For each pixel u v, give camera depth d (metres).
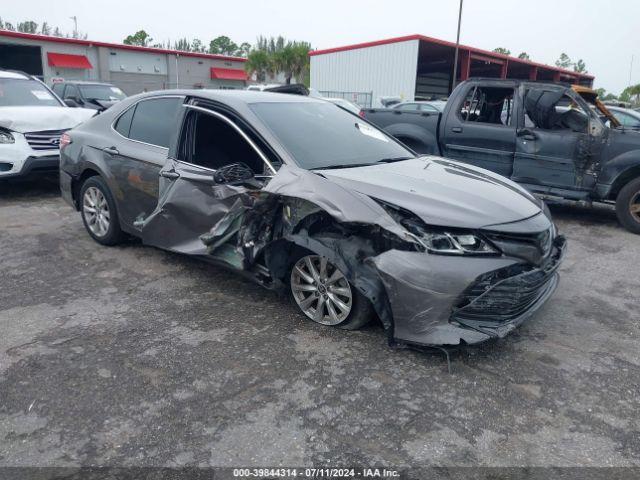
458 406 2.87
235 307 4.07
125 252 5.30
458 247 3.07
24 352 3.38
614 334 3.75
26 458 2.46
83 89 15.66
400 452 2.52
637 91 52.94
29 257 5.16
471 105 7.46
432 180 3.72
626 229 6.70
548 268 3.42
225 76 44.03
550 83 6.76
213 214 3.99
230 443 2.56
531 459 2.48
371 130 4.89
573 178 6.63
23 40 33.97
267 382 3.07
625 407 2.89
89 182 5.34
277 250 3.69
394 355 3.37
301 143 4.02
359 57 29.39
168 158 4.41
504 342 3.58
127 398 2.91
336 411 2.81
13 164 7.30
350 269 3.29
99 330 3.69
